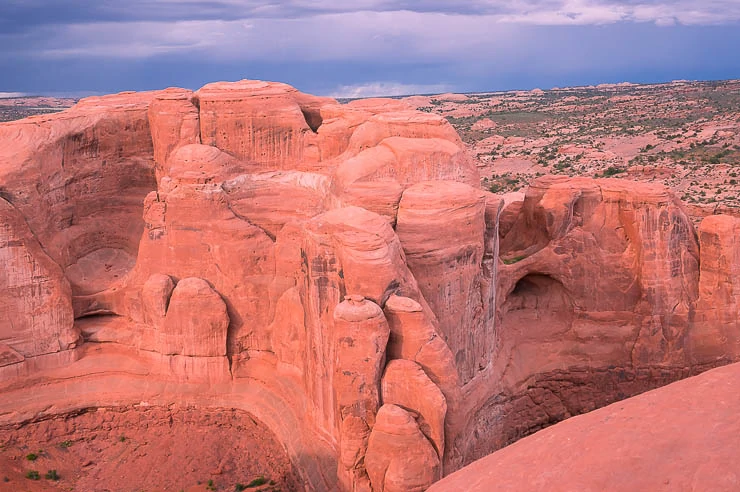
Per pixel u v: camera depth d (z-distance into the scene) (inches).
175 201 1185.4
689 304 1196.5
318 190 1163.3
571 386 1214.3
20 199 1170.0
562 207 1192.2
